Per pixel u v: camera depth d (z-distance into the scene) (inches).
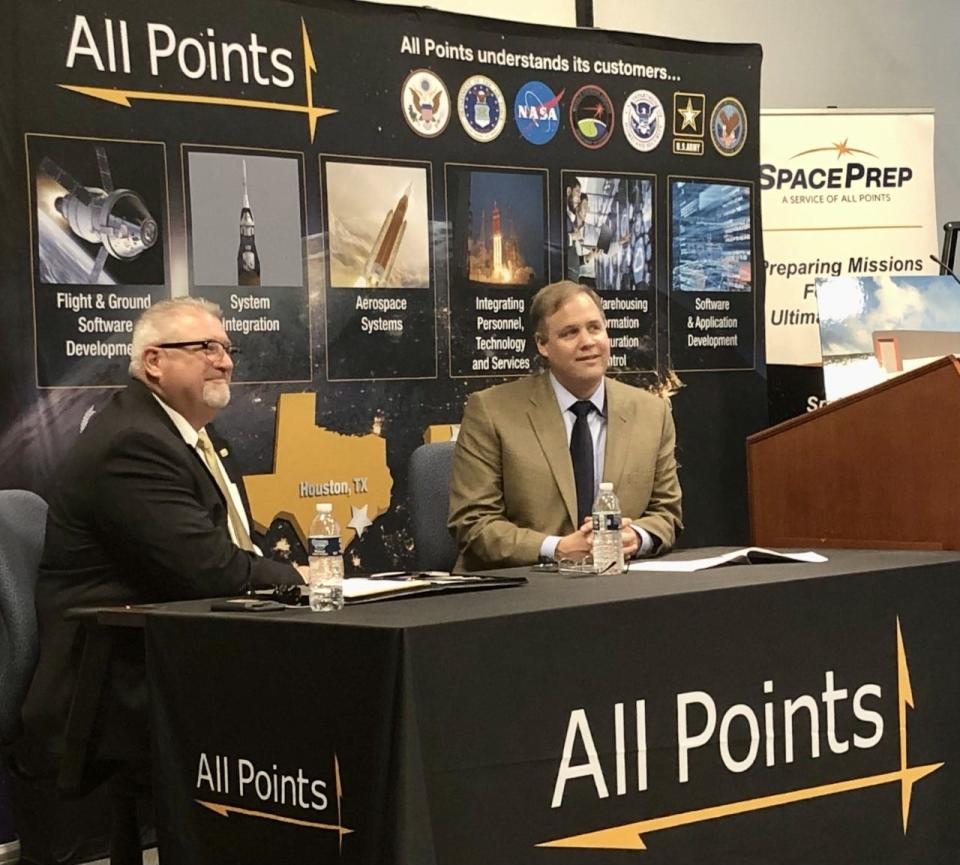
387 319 160.6
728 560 94.3
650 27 208.4
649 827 72.1
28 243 135.6
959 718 88.8
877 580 84.8
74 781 88.0
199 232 146.4
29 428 135.7
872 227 201.5
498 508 121.3
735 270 189.6
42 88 136.3
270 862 69.9
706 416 187.3
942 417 107.0
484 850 65.1
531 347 172.2
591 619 70.5
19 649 102.7
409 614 69.0
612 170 178.5
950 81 239.3
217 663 72.7
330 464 156.3
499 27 168.9
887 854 83.9
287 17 152.1
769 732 78.0
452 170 165.5
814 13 225.1
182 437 109.1
